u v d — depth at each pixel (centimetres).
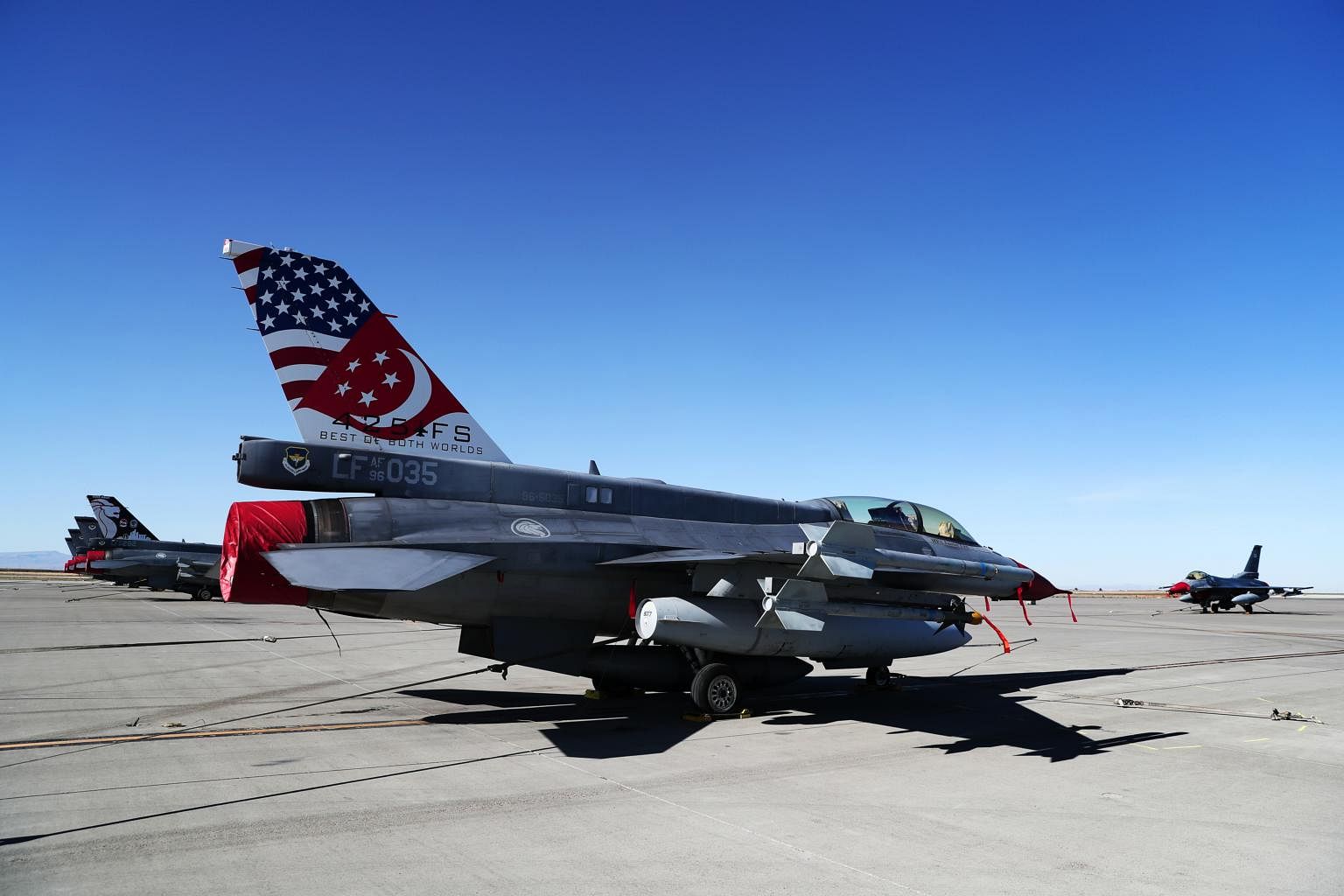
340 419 1034
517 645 1058
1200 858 523
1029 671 1571
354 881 459
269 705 1094
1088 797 670
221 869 477
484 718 1024
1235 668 1634
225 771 725
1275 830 588
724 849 525
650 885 460
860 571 920
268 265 1073
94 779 694
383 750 821
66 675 1371
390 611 1009
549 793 661
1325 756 837
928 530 1395
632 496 1175
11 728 919
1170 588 4388
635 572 1102
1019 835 566
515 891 448
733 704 1059
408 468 1038
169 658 1641
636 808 619
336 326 1101
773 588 1023
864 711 1105
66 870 473
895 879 475
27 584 6956
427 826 566
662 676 1120
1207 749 870
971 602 4806
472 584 1016
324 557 852
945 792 682
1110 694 1275
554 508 1115
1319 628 2841
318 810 602
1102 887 470
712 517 1234
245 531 909
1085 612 4172
